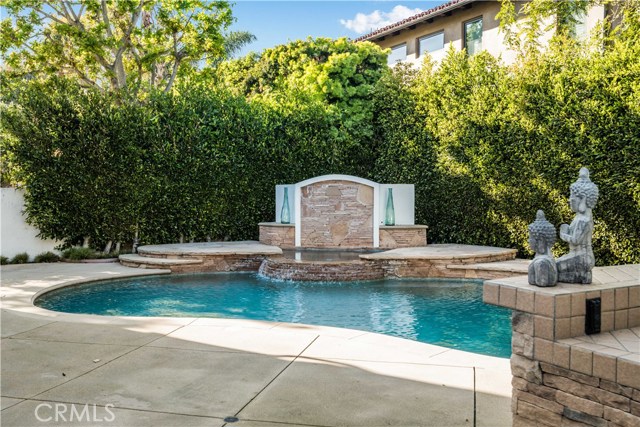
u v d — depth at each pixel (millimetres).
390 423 4309
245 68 25812
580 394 3559
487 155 15148
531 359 3873
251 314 9594
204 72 20234
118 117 15508
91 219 15500
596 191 4109
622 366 3275
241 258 14398
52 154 14922
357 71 20875
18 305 9172
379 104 19047
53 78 15516
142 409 4613
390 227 16125
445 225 16891
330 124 19188
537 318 3816
